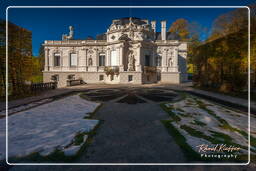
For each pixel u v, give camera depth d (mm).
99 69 27328
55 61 27719
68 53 27484
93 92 13930
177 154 3156
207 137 3977
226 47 12773
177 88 17438
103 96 11523
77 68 27562
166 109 7152
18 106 7914
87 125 4922
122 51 24609
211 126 4844
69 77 27297
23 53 11734
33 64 13117
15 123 5117
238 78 11516
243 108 7387
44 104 8492
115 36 26578
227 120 5461
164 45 27281
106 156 3082
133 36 25844
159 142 3719
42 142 3684
